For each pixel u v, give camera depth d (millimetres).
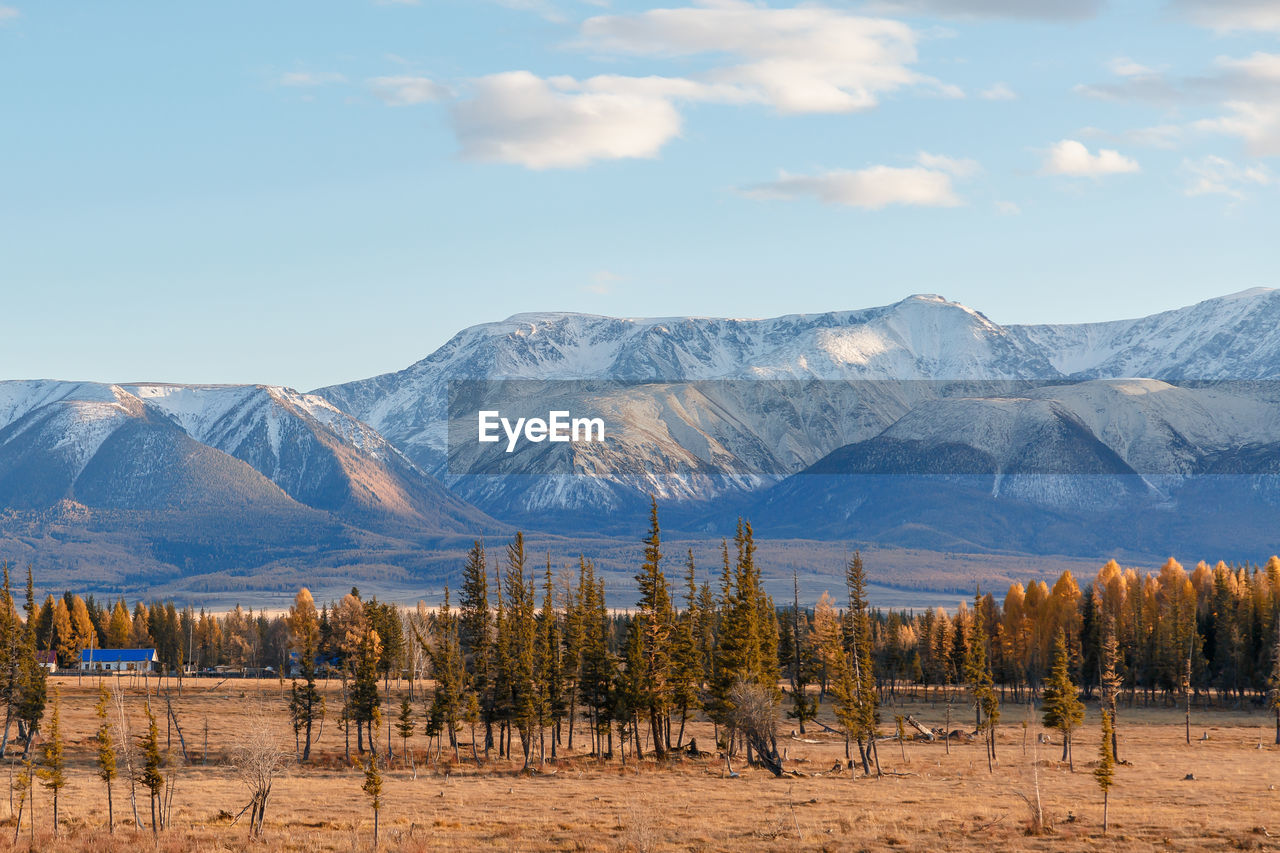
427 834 81625
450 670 146250
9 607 157500
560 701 142375
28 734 134625
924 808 93625
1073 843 78375
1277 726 156875
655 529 142250
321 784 112000
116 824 85312
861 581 157625
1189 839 79312
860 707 125438
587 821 87875
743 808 94250
